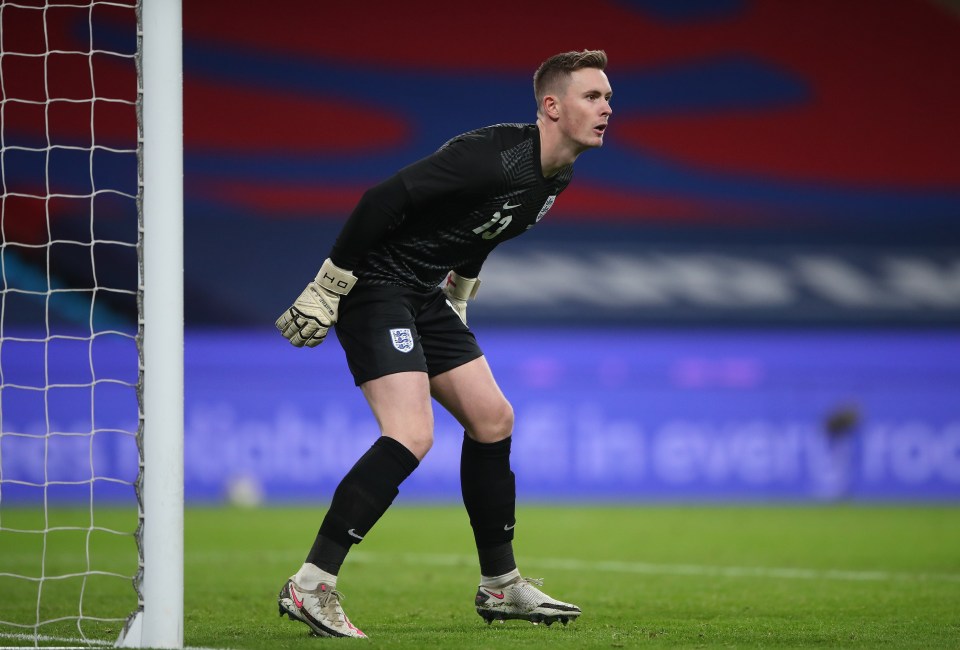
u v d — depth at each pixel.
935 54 77.00
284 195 71.88
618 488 56.53
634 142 75.50
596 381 57.09
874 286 72.75
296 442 54.09
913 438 58.06
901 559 30.23
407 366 14.03
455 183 13.66
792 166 75.81
